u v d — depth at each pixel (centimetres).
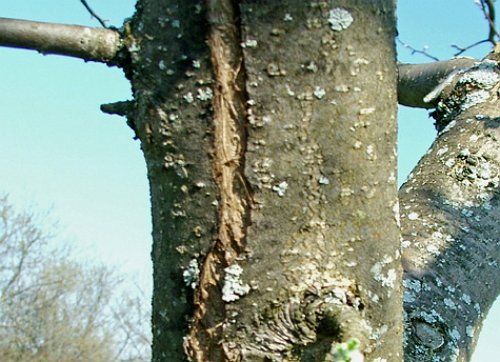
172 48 82
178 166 82
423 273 107
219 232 81
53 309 1126
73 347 1113
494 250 112
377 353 83
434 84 152
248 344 80
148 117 83
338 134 81
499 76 135
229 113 81
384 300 83
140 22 84
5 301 1104
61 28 87
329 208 81
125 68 86
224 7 80
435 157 123
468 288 107
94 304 1144
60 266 1149
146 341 1002
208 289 81
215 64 81
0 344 1089
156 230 85
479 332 108
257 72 80
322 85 81
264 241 80
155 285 85
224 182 81
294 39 80
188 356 82
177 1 82
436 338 101
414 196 118
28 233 1137
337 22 81
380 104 83
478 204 115
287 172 80
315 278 80
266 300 80
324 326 78
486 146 121
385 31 84
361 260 82
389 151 85
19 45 89
